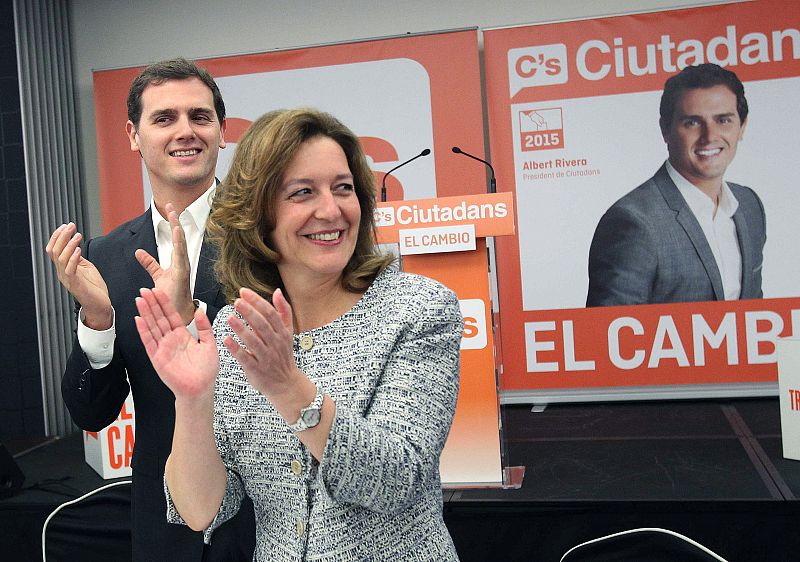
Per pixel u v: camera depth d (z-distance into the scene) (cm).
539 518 283
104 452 349
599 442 400
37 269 530
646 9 504
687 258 493
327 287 122
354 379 114
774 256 485
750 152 485
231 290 131
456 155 511
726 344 491
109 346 178
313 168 116
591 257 504
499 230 298
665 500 275
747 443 377
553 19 518
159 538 186
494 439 309
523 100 506
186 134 195
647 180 496
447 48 508
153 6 562
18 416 534
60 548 299
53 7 550
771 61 480
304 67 525
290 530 117
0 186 532
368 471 102
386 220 303
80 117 572
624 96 496
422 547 114
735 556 271
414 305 117
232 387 123
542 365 512
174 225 151
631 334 500
